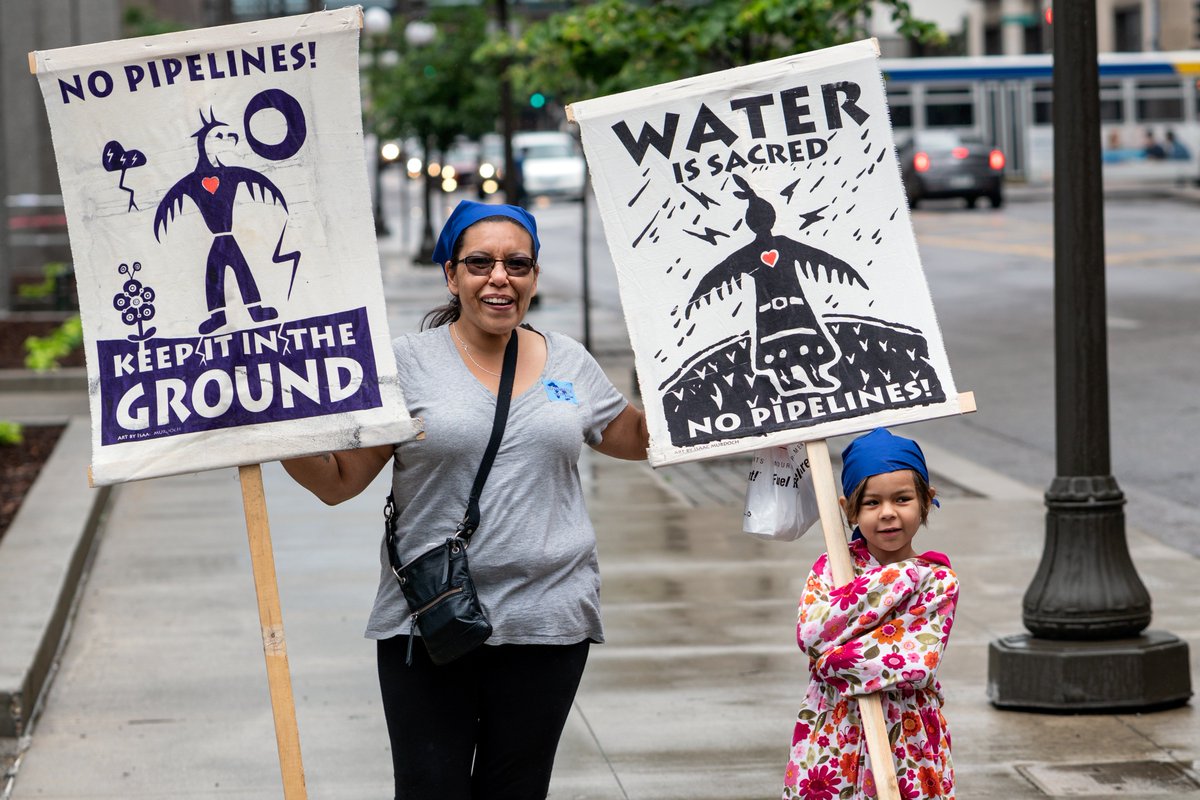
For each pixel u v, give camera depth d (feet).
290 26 15.05
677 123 15.96
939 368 15.74
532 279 15.30
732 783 21.38
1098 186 24.30
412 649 14.79
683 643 28.30
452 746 14.98
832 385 15.76
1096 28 24.02
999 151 152.15
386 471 46.34
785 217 15.96
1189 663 25.18
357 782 21.74
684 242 15.96
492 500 14.79
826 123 15.97
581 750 22.74
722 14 48.11
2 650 25.48
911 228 15.88
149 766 22.44
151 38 14.98
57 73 14.92
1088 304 24.40
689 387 15.83
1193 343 66.49
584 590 15.16
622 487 43.75
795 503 16.25
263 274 15.07
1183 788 20.86
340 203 15.11
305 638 28.89
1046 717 23.99
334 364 15.02
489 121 130.62
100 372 14.99
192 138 15.07
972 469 46.24
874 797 15.08
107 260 15.05
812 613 14.90
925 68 164.04
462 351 15.34
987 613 30.30
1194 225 125.59
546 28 52.95
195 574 33.99
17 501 40.22
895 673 14.58
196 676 26.73
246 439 14.93
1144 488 42.88
